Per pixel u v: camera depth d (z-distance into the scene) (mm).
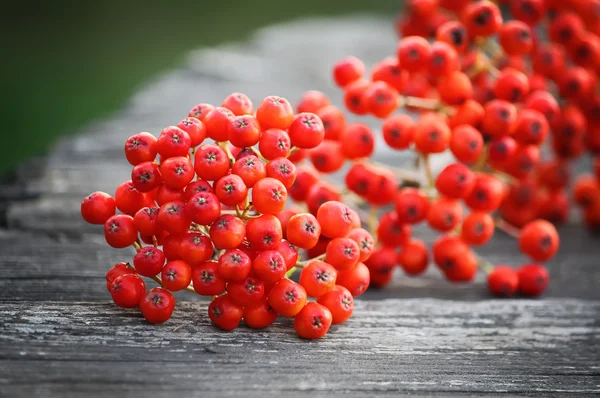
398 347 403
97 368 378
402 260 452
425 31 492
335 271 404
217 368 383
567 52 488
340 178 565
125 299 398
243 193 394
